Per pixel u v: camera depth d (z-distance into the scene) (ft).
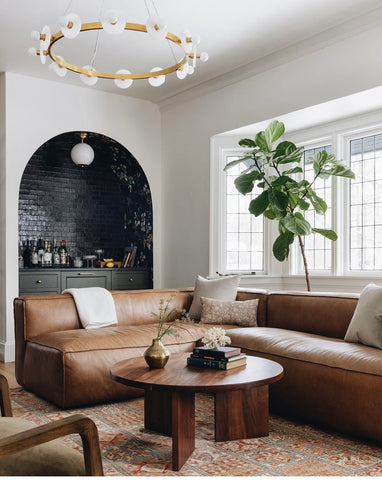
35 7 13.24
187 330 13.57
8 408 6.57
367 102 14.89
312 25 14.40
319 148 17.85
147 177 21.07
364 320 10.53
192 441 8.61
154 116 21.40
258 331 12.36
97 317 13.73
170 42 15.28
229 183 19.47
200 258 19.47
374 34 13.69
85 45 15.58
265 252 19.08
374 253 15.99
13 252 17.56
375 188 16.05
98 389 11.64
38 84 18.40
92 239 21.61
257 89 17.13
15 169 17.78
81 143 19.94
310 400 10.02
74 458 4.99
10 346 17.28
